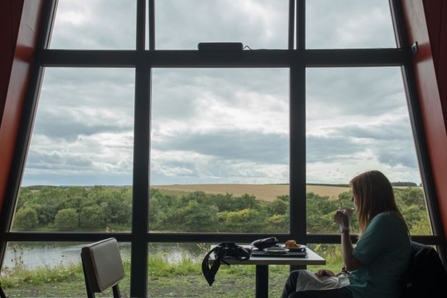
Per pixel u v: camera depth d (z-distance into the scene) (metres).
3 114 2.86
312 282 1.98
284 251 2.17
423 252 1.85
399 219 1.91
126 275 3.02
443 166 2.79
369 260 1.84
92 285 1.85
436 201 2.93
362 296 1.85
